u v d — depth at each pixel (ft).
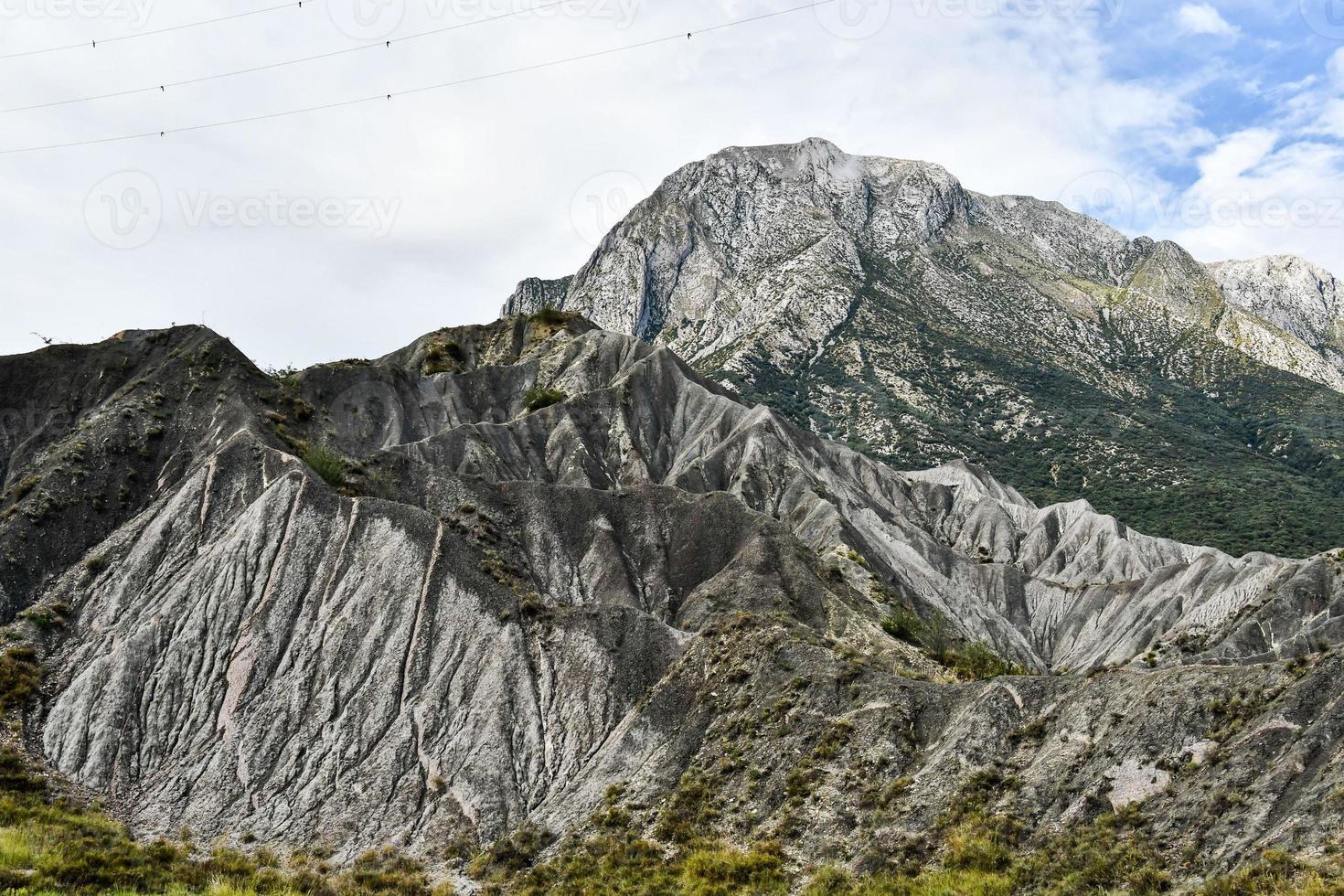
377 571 195.52
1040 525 431.84
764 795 148.46
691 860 139.44
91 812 158.30
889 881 125.29
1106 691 138.41
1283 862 103.19
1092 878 113.80
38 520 216.54
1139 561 391.65
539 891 141.59
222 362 270.87
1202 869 109.29
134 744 171.73
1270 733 119.14
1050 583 359.05
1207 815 114.62
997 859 122.42
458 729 174.40
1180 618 315.99
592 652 185.88
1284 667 127.95
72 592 199.21
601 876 141.59
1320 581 271.69
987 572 362.33
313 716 176.55
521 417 350.23
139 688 178.40
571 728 176.24
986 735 141.18
